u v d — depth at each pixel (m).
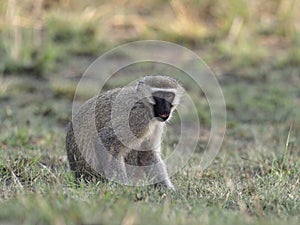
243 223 9.31
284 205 11.13
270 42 25.56
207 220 9.24
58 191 10.62
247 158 14.87
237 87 21.44
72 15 26.16
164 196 11.27
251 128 18.00
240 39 25.16
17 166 13.14
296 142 16.31
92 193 10.76
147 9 27.44
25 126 16.98
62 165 13.54
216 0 27.19
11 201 9.77
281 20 26.38
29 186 11.94
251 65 23.41
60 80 21.41
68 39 24.92
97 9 26.45
